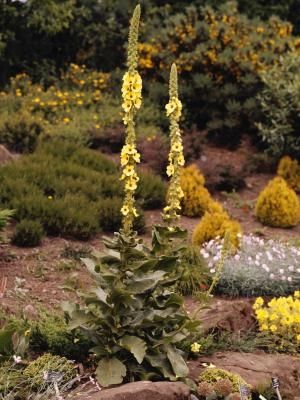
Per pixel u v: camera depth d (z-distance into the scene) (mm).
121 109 14391
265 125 13805
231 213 11297
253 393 5543
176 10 18203
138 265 5105
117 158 12930
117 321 5227
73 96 14914
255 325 6734
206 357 5957
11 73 16609
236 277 7652
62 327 5777
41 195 9539
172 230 5406
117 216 9688
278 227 10773
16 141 12562
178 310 5488
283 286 7809
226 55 14641
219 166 12570
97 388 5121
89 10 17266
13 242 8617
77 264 8125
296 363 6086
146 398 4898
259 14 18594
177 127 5480
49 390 4934
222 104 14641
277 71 13922
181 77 15000
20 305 6633
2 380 5078
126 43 15547
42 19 16250
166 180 12227
